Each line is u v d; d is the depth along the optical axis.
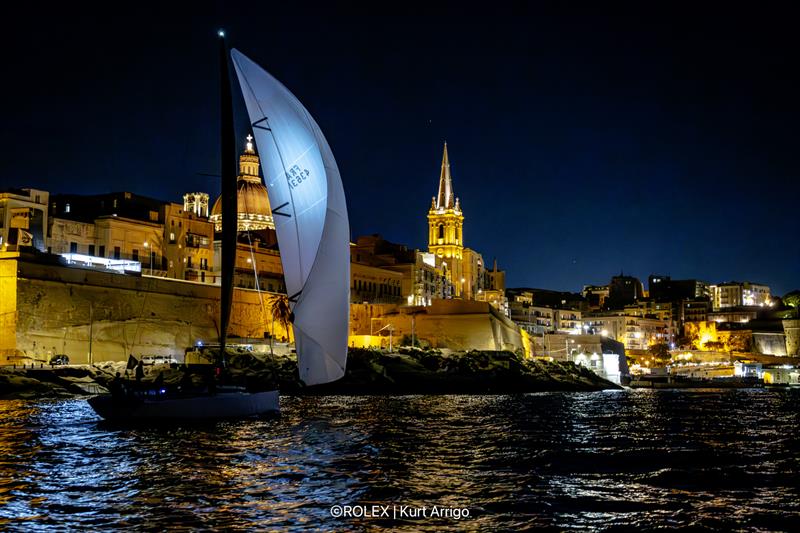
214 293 120.56
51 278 97.75
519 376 127.00
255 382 96.44
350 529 27.55
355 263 165.12
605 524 28.84
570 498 32.81
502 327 156.38
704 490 35.00
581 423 64.69
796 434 57.69
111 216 115.75
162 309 111.12
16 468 37.75
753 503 32.38
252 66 54.16
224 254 57.16
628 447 48.84
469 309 147.25
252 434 50.34
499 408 80.62
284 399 89.38
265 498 31.81
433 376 116.75
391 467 39.25
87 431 50.66
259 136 54.81
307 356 54.22
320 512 29.69
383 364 116.44
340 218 54.50
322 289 54.06
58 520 28.22
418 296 185.62
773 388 166.25
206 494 32.41
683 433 57.88
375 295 172.25
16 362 91.56
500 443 49.41
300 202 54.34
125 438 47.59
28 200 107.25
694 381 174.00
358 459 41.41
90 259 109.06
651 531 28.09
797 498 33.44
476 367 125.12
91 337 101.06
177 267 125.69
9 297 94.38
